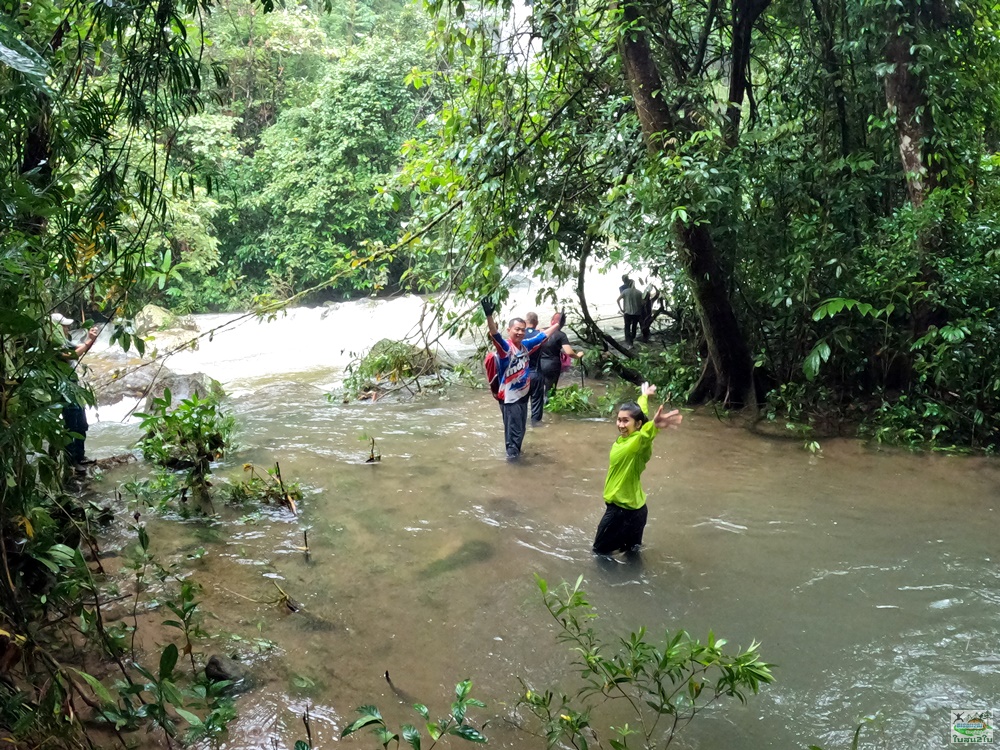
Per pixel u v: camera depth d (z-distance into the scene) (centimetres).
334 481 717
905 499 680
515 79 938
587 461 789
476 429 905
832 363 955
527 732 368
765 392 984
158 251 1401
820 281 912
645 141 926
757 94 1173
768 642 451
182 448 706
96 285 571
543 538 596
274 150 2184
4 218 337
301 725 369
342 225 2153
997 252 812
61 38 473
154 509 637
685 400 1016
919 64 864
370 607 488
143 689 339
